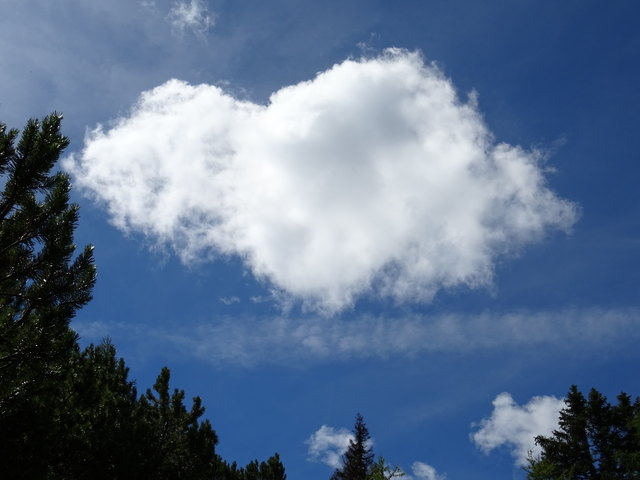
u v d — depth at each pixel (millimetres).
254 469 28250
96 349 19953
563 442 36375
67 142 10156
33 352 10328
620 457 32594
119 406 18469
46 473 10898
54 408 12398
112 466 15172
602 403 37469
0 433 10375
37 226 9961
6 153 9570
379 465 25578
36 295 10281
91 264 10891
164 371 22469
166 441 20906
